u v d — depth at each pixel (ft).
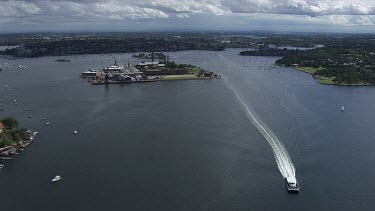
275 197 491.72
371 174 555.28
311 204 476.13
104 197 492.13
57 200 488.44
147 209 463.42
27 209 469.98
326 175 550.77
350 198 490.08
